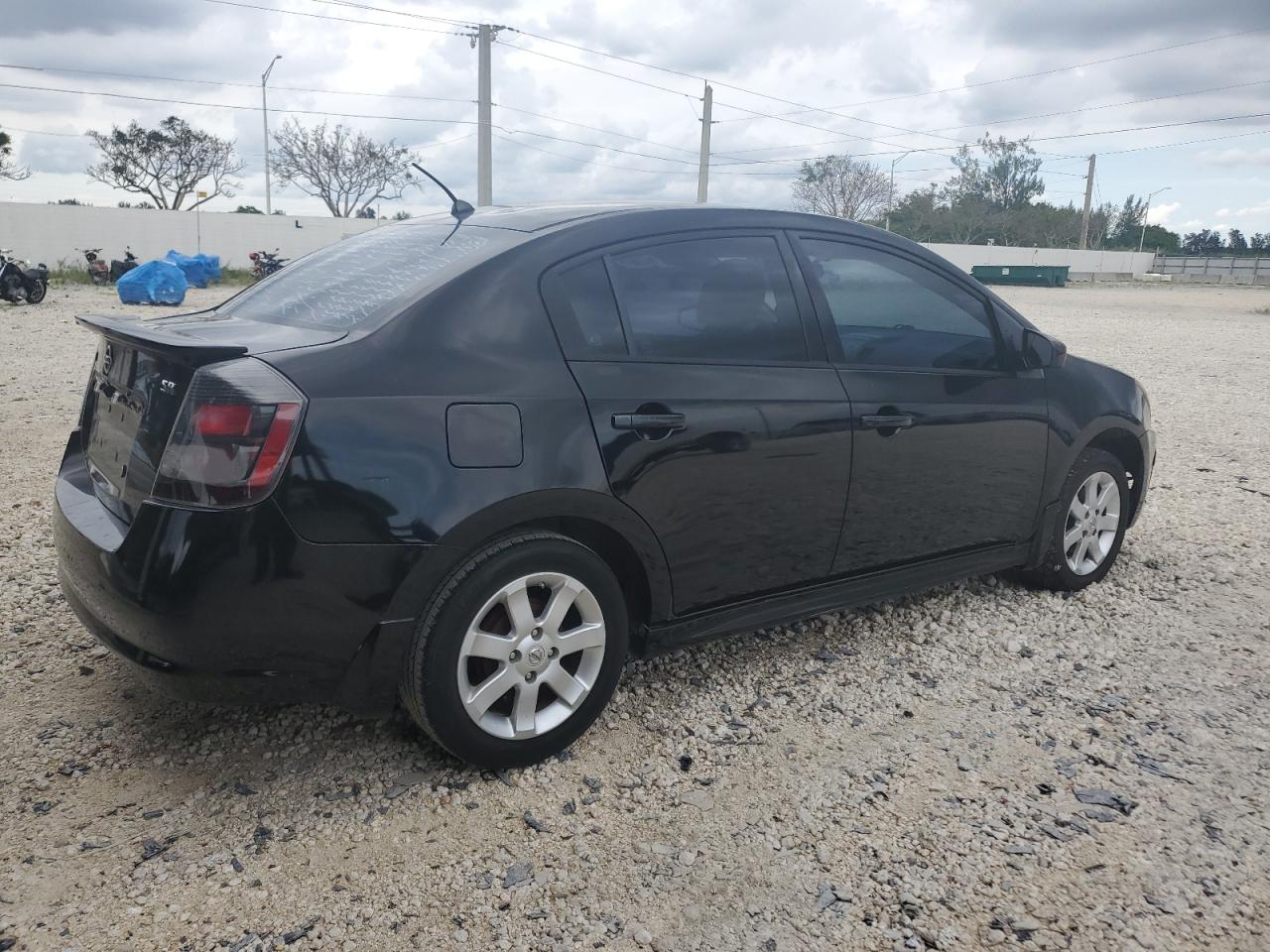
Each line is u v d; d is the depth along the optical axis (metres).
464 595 2.72
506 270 2.93
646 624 3.23
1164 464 7.61
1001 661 3.88
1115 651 4.00
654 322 3.14
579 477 2.87
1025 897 2.48
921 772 3.06
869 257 3.76
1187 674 3.79
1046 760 3.14
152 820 2.71
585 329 3.00
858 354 3.61
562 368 2.91
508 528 2.81
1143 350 16.92
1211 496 6.60
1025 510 4.22
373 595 2.61
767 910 2.43
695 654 3.90
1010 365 4.13
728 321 3.30
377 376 2.63
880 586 3.80
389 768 3.01
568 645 2.98
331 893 2.45
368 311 2.86
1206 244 95.00
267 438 2.46
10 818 2.69
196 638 2.50
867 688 3.62
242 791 2.86
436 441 2.65
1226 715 3.46
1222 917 2.42
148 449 2.66
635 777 2.99
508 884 2.50
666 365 3.11
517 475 2.76
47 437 7.29
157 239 37.47
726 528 3.25
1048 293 45.25
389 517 2.59
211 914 2.36
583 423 2.90
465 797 2.86
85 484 3.11
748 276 3.39
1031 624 4.27
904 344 3.77
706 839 2.70
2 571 4.51
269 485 2.47
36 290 20.25
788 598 3.54
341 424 2.54
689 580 3.23
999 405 4.00
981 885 2.53
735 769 3.05
